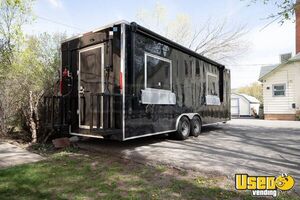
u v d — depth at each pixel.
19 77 7.70
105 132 5.41
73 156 5.55
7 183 3.87
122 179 4.13
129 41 5.74
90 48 6.23
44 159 5.26
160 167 4.75
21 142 6.90
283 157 5.57
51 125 6.30
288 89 18.56
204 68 9.17
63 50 6.86
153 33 6.31
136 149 6.24
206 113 9.26
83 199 3.37
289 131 10.23
